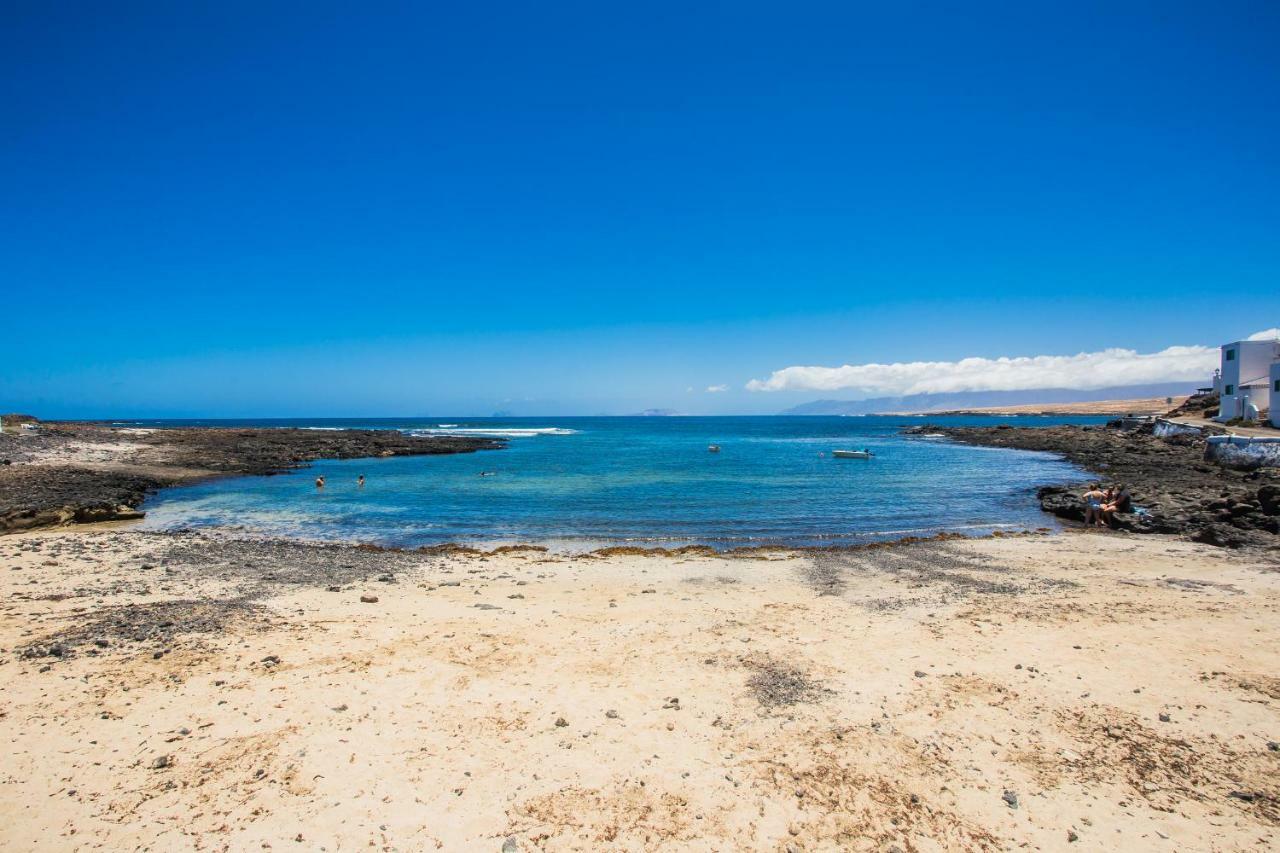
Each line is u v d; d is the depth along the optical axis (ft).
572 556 66.13
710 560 63.67
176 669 32.68
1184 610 44.34
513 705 30.04
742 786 24.04
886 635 39.83
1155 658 35.50
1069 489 103.14
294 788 23.30
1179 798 23.29
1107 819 22.22
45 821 21.08
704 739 27.27
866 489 120.78
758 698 31.01
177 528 82.12
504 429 478.59
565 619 43.21
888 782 24.31
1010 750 26.40
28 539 67.56
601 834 21.45
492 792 23.49
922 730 27.99
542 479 138.41
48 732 26.27
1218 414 210.59
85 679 31.14
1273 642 37.78
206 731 26.78
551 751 26.17
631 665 34.99
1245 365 197.98
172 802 22.26
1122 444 193.36
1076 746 26.68
